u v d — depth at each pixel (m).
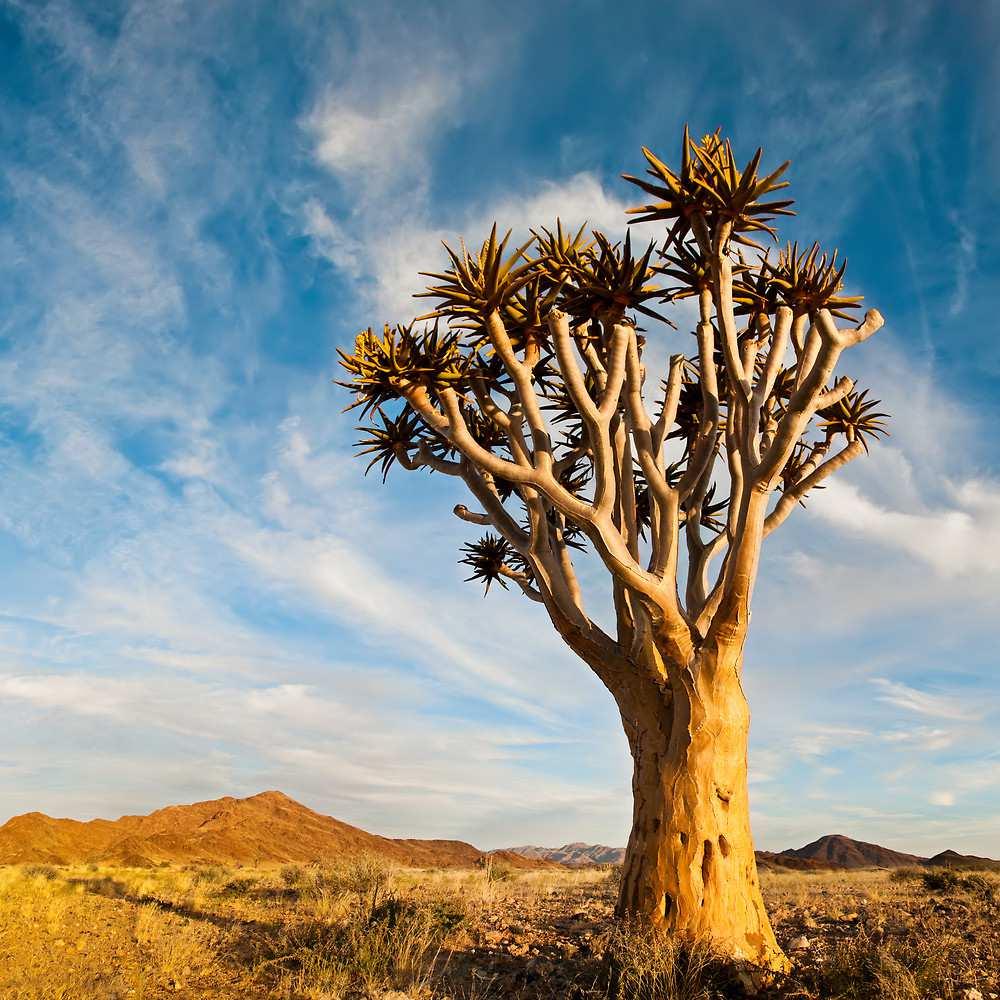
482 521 12.23
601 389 9.63
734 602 7.88
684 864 7.49
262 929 9.43
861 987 5.86
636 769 8.39
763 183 8.00
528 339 9.01
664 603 7.99
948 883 13.86
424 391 8.78
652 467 8.62
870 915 9.86
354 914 9.09
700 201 8.27
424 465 10.72
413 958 7.17
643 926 7.26
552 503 8.29
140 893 14.02
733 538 8.04
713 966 6.39
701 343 9.27
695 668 7.97
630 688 8.54
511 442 9.27
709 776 7.74
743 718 8.03
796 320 8.94
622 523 9.13
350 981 6.60
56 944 8.14
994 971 6.31
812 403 7.44
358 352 8.84
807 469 10.70
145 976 6.77
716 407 9.05
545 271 8.77
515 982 6.58
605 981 6.26
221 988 6.46
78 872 19.84
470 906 10.81
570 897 13.95
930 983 5.75
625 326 8.67
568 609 9.15
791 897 13.47
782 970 6.96
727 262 8.45
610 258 8.84
